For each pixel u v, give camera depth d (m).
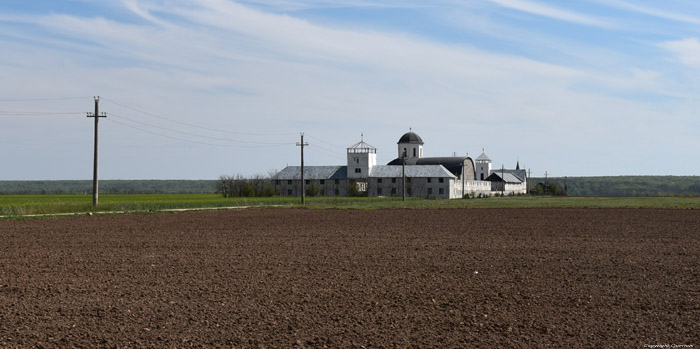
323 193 150.00
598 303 17.02
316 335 14.02
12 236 34.62
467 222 46.81
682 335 13.99
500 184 186.25
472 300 17.36
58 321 14.99
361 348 13.17
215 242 31.72
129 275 21.17
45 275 21.12
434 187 145.88
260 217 52.88
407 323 14.99
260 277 20.83
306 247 29.48
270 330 14.38
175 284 19.53
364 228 40.88
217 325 14.74
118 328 14.44
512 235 35.75
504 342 13.55
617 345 13.34
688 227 41.50
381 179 148.38
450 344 13.44
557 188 194.25
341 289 18.80
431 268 22.86
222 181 138.75
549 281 20.22
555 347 13.23
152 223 45.03
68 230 38.69
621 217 52.81
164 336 13.88
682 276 21.19
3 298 17.36
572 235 35.78
